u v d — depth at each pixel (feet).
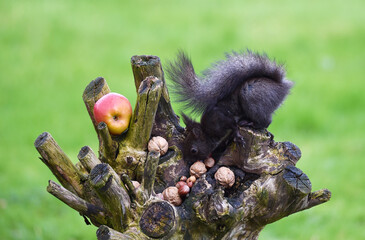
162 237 20.08
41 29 82.23
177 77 26.18
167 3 100.58
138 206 20.16
